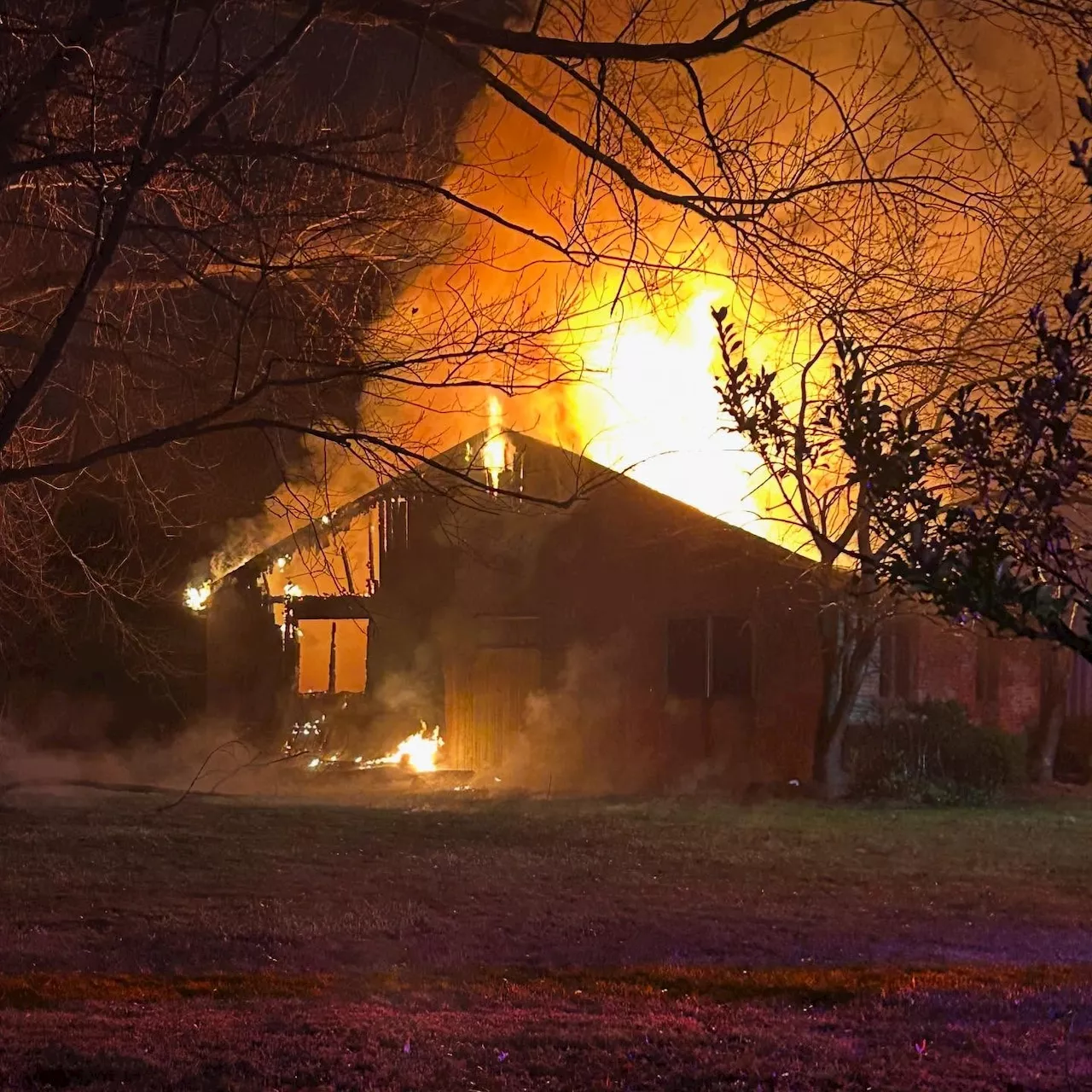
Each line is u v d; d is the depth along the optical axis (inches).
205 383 395.9
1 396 374.9
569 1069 286.2
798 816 759.7
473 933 446.6
